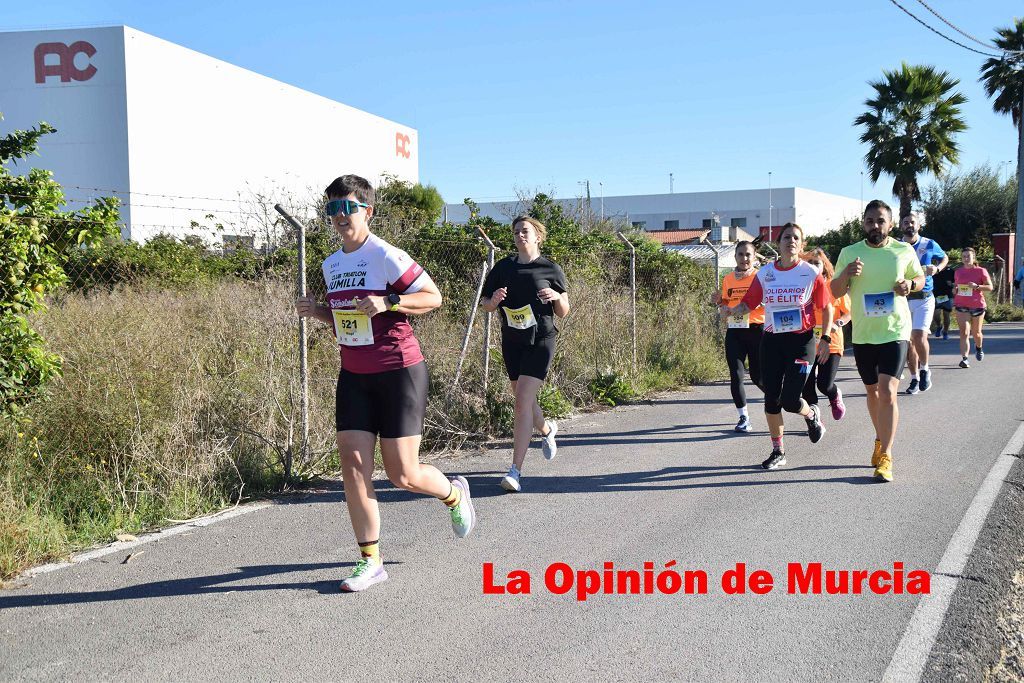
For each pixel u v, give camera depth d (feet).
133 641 12.14
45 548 15.81
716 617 12.71
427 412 25.44
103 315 22.77
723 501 18.89
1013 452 23.26
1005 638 12.03
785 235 21.27
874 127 102.53
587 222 73.05
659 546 15.90
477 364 28.32
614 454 23.91
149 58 97.81
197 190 105.19
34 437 18.38
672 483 20.54
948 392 34.22
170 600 13.62
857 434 26.02
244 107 113.80
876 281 20.56
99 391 19.77
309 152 129.18
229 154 110.93
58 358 17.70
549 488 20.26
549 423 22.41
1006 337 61.87
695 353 40.63
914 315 34.06
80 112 95.66
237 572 14.84
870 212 20.53
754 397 34.35
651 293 48.16
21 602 13.61
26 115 96.27
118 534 16.83
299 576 14.64
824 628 12.29
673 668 11.11
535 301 20.21
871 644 11.77
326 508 18.79
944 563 14.80
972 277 42.60
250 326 23.89
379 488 20.40
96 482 18.34
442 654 11.60
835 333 25.35
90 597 13.79
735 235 133.69
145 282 27.84
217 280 30.58
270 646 11.92
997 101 104.99
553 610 13.05
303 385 21.36
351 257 13.79
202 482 19.25
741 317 26.76
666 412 30.78
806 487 19.97
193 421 19.90
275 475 20.43
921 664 11.18
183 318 24.64
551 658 11.45
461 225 43.37
